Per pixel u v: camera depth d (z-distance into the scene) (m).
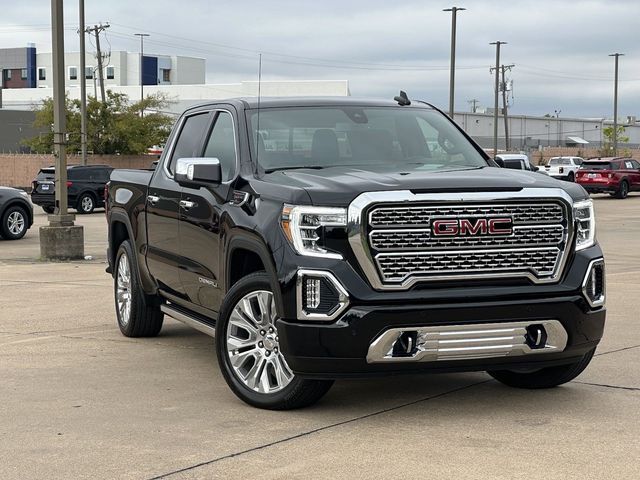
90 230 24.34
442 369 5.78
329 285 5.62
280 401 6.05
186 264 7.30
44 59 147.00
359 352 5.60
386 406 6.24
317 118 7.05
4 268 15.27
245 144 6.75
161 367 7.55
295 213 5.76
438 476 4.81
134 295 8.60
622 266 15.09
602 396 6.48
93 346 8.45
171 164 7.89
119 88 102.06
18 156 57.19
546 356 5.95
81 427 5.80
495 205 5.77
